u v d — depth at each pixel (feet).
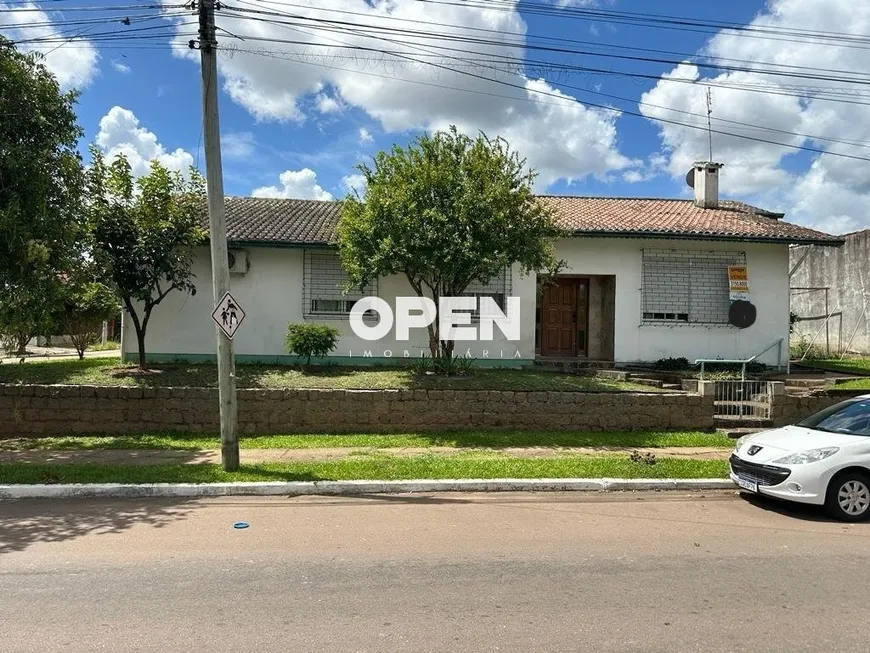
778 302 50.39
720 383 39.34
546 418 36.73
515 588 15.14
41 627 12.89
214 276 26.84
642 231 47.19
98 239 38.63
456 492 25.34
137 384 39.24
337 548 18.17
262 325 47.19
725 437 35.40
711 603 14.33
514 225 36.32
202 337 46.88
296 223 50.29
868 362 58.80
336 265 47.52
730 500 24.67
